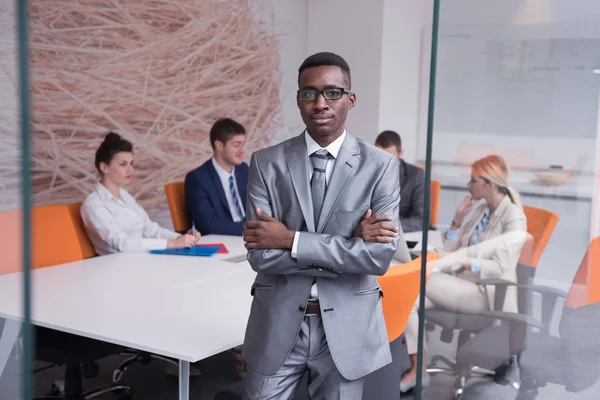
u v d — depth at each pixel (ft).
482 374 4.65
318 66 5.02
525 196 4.56
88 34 16.56
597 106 4.55
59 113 16.10
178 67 18.86
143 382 11.10
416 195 14.49
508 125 4.38
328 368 5.15
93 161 16.98
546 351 4.86
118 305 7.72
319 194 5.22
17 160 2.32
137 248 11.16
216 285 8.82
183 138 19.29
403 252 9.95
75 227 11.47
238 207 13.88
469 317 4.54
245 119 21.11
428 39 21.42
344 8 21.86
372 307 5.25
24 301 2.37
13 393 3.15
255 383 5.18
